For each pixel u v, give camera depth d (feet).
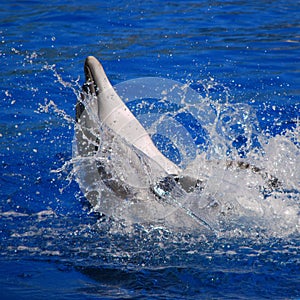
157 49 115.44
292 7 150.20
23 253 48.83
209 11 145.69
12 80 98.89
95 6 150.30
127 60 108.47
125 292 42.22
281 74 102.47
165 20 136.98
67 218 56.70
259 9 147.95
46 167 70.28
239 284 43.37
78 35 125.08
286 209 57.31
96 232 53.47
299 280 43.88
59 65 105.70
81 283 43.65
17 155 73.77
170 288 42.80
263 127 81.20
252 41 120.88
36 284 43.39
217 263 46.91
